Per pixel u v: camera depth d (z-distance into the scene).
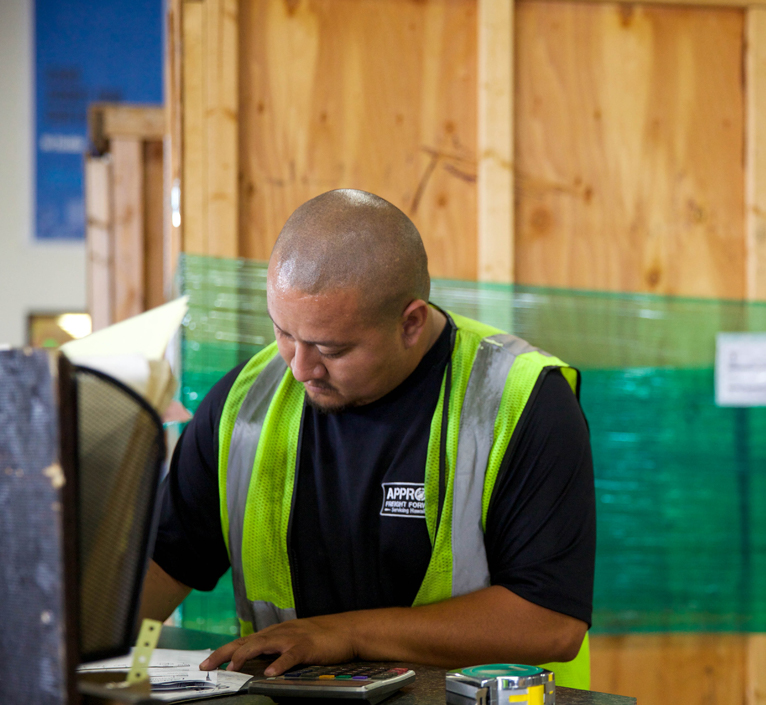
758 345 1.92
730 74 1.94
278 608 1.16
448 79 1.87
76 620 0.55
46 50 6.12
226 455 1.18
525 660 1.01
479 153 1.86
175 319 0.68
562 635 1.02
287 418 1.17
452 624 0.99
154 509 0.60
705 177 1.93
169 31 2.09
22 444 0.55
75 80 6.16
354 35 1.84
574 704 0.77
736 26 1.94
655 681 1.88
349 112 1.84
